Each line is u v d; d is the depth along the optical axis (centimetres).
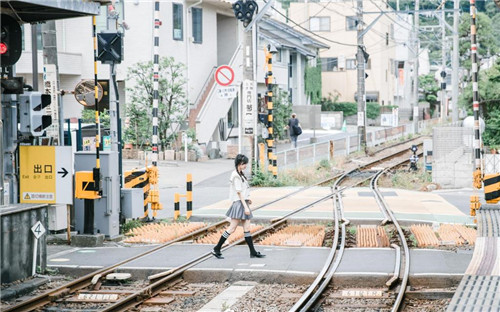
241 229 1512
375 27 6894
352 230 1498
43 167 1272
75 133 1670
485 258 1090
